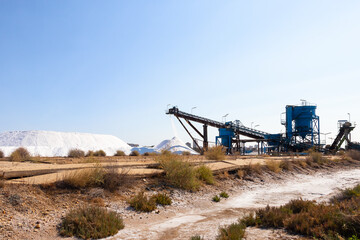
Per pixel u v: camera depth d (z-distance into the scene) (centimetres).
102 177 1230
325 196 1573
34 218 852
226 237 725
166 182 1480
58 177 1162
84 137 13538
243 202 1412
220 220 1034
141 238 798
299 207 1070
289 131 6681
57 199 1013
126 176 1321
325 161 3656
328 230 742
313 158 3544
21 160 2281
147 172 1498
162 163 1658
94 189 1143
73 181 1118
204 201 1361
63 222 846
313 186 2022
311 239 718
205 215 1122
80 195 1088
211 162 2209
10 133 12506
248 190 1739
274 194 1656
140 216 1030
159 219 1027
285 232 809
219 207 1283
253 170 2189
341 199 1373
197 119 6588
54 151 10362
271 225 900
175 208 1195
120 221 898
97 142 13475
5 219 797
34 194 988
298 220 848
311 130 6569
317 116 6712
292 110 6769
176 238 796
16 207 877
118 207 1079
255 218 966
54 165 1565
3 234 724
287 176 2373
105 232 806
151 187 1377
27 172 1171
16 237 728
